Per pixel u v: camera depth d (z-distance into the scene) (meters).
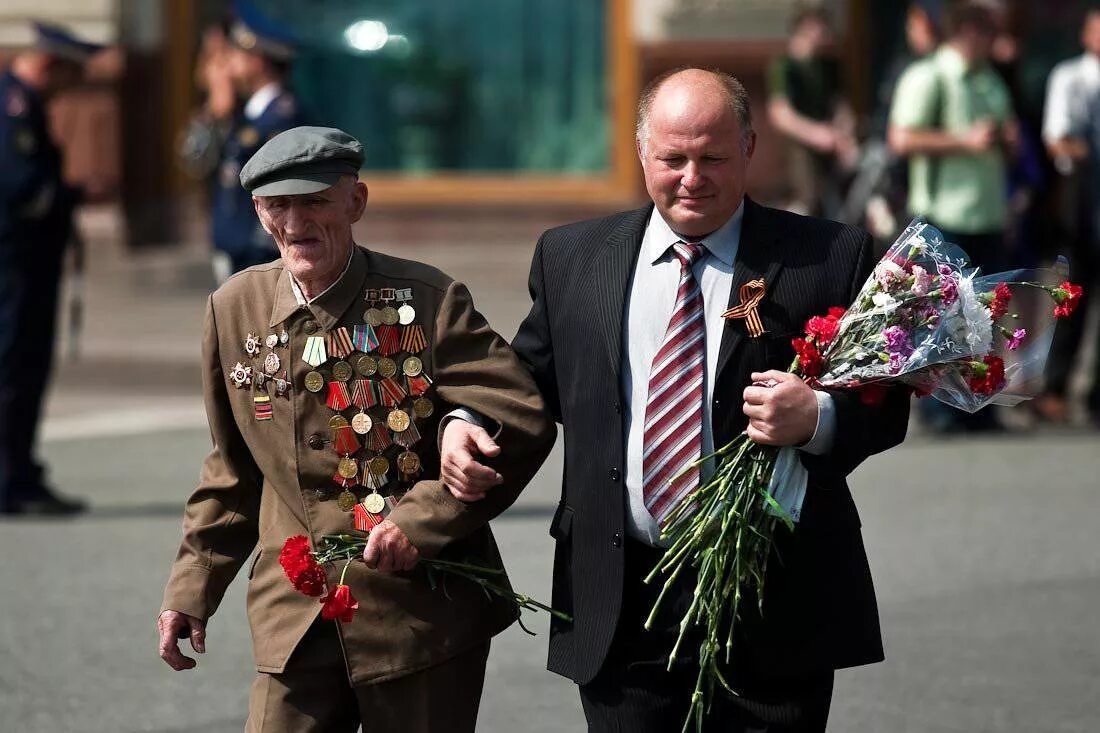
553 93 39.09
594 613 9.28
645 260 9.38
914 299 8.90
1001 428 25.33
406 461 9.37
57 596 17.27
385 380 9.35
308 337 9.33
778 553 9.08
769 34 37.34
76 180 38.25
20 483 20.66
